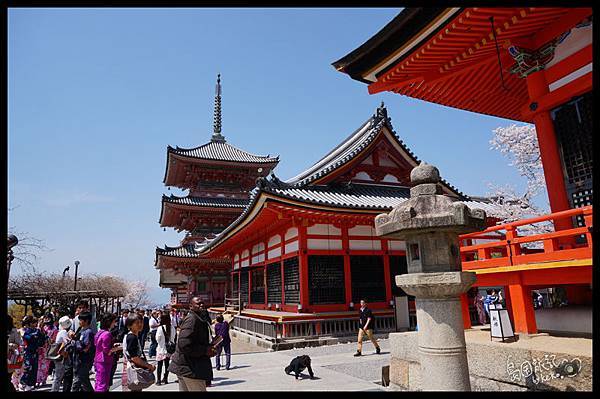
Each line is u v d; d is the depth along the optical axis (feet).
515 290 23.50
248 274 88.43
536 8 24.56
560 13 25.61
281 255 66.33
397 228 16.22
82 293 88.63
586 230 19.76
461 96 38.11
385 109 74.38
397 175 73.82
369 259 62.59
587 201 25.26
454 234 16.26
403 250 65.77
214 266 135.23
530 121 32.58
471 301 66.44
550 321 25.53
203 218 142.82
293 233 61.93
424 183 17.12
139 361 24.21
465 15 25.55
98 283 149.59
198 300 20.89
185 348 19.65
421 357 15.74
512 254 24.11
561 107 27.35
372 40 31.14
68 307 87.10
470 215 15.55
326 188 66.13
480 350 22.44
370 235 63.72
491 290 70.90
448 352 14.90
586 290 27.53
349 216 58.18
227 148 167.32
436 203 15.93
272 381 34.30
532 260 22.67
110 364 27.40
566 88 26.17
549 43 27.73
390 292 62.28
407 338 27.22
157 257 134.00
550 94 27.27
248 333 72.18
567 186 26.63
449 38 28.09
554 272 21.22
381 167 72.28
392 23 28.96
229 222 146.30
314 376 35.81
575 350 18.12
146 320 58.18
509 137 82.84
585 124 25.59
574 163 26.27
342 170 68.44
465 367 14.96
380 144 72.43
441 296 15.43
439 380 14.78
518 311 23.17
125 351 24.67
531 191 81.41
